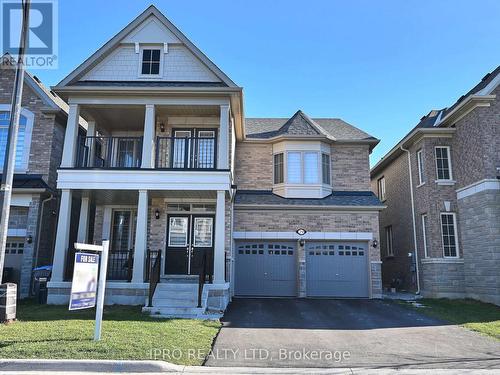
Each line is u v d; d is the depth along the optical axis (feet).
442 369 21.75
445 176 53.62
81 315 33.68
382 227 70.08
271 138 56.95
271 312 39.09
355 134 60.18
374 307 42.93
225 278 44.75
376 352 25.09
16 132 30.17
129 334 26.11
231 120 49.42
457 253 51.13
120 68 47.62
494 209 45.98
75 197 48.01
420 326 33.32
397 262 62.90
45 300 42.04
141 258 41.29
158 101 44.91
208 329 29.76
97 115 48.65
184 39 47.60
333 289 51.31
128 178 42.83
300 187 55.11
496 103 48.14
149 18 48.65
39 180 49.67
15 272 48.73
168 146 49.65
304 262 51.44
